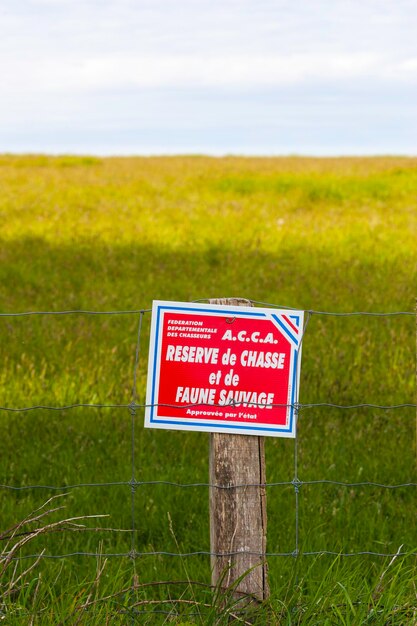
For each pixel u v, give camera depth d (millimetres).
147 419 3113
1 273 10344
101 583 3572
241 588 3191
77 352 7145
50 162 34000
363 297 9305
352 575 3348
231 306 3086
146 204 18516
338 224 15406
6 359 6586
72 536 4168
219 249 12609
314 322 8336
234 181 22594
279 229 14734
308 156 42750
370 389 6293
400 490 4828
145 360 6988
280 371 3115
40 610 3119
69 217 16188
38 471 4984
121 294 9492
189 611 3246
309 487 4762
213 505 3215
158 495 4625
